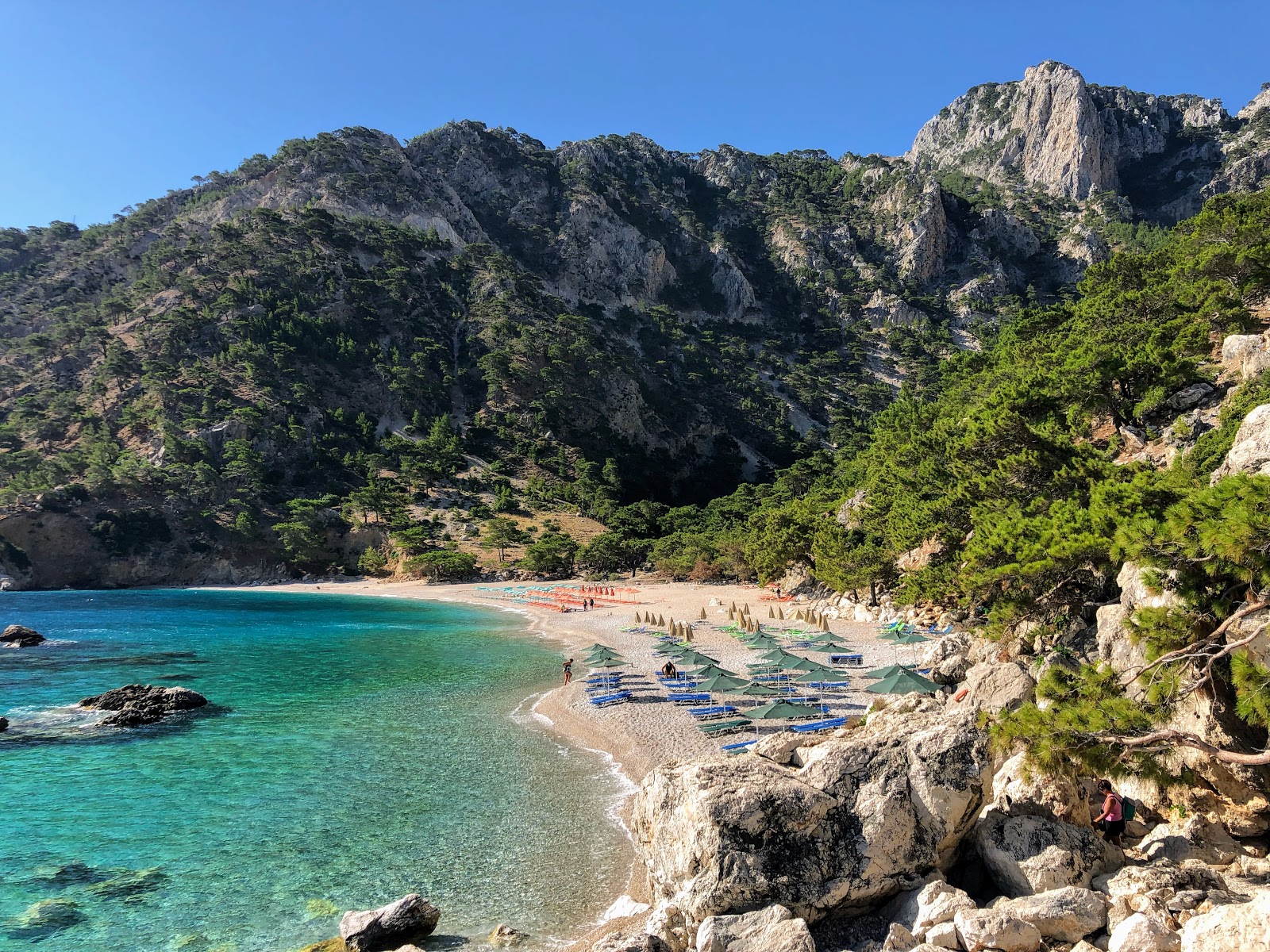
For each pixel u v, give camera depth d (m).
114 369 156.75
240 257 196.62
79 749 27.78
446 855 18.25
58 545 123.25
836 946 10.75
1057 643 23.67
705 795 11.74
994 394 35.72
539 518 147.38
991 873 11.62
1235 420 29.64
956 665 28.00
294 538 131.38
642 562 134.88
